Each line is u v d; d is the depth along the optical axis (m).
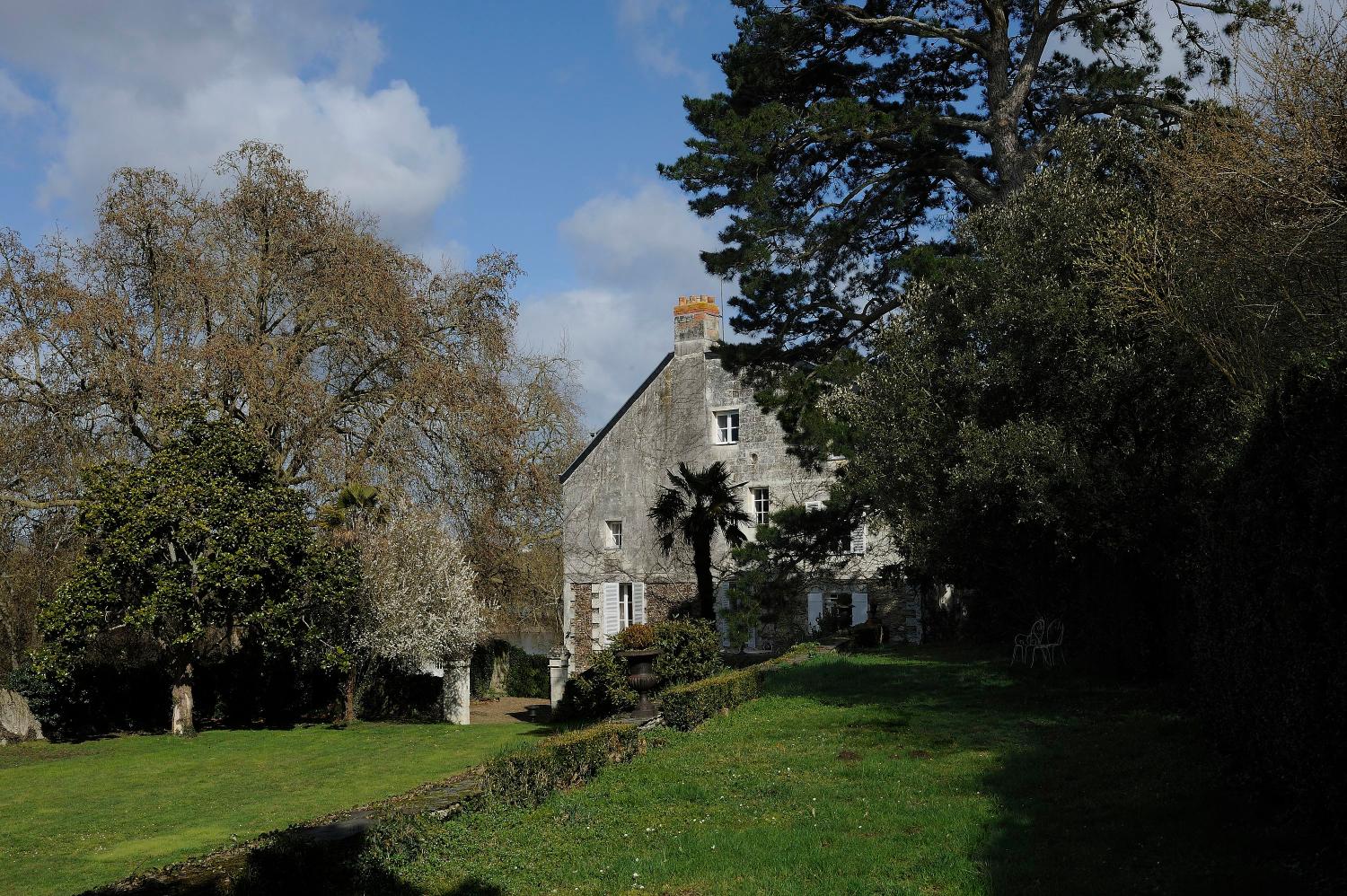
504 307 28.55
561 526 41.91
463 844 8.44
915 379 14.97
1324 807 6.71
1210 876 6.41
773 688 16.95
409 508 25.36
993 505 14.09
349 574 22.41
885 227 22.36
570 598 35.84
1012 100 20.70
